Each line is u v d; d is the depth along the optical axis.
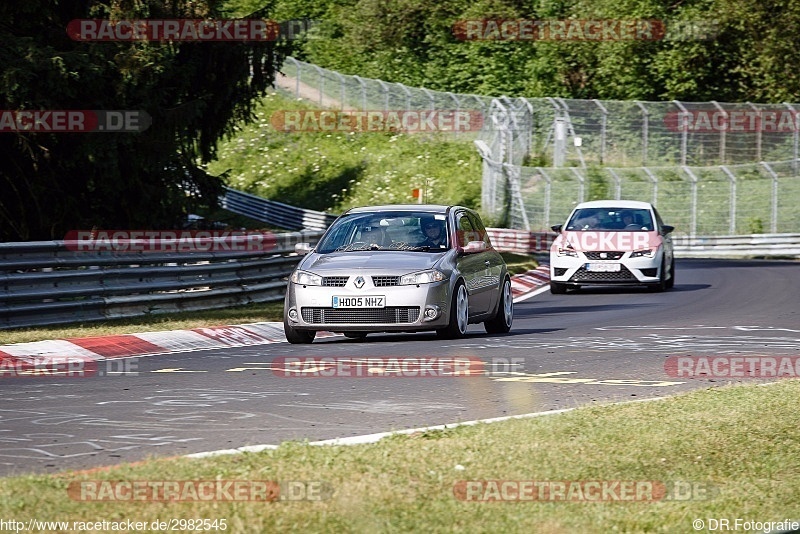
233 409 31.03
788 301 75.62
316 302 49.16
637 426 26.64
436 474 21.12
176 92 100.44
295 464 21.86
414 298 48.72
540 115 190.75
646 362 42.34
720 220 164.00
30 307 54.62
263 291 73.56
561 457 22.97
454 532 17.31
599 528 17.89
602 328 57.81
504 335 54.31
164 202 100.94
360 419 29.27
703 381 37.12
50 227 96.44
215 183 108.31
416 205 55.31
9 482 20.22
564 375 38.50
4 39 82.88
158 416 29.86
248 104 107.06
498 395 33.72
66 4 92.31
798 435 25.86
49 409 31.31
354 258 50.59
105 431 27.56
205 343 52.78
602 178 174.62
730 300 77.38
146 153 95.38
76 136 88.69
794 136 171.00
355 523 17.58
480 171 195.62
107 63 87.56
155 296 62.69
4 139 89.44
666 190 170.75
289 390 34.94
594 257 85.38
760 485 21.31
